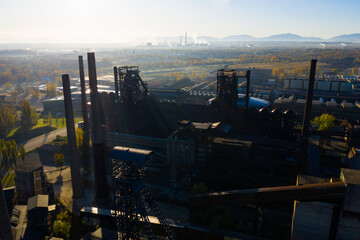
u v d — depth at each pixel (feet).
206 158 235.40
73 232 182.29
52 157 313.12
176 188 241.76
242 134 304.71
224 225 181.47
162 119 345.92
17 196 221.87
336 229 136.87
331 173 250.57
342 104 458.91
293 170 236.02
